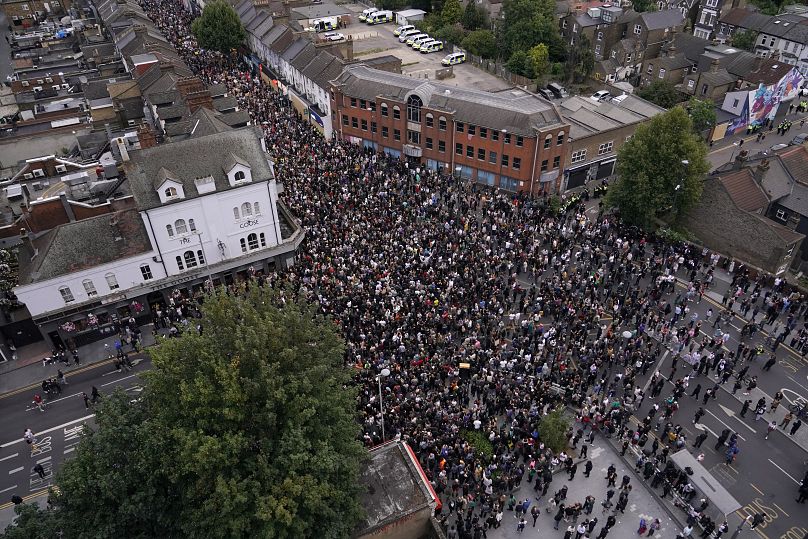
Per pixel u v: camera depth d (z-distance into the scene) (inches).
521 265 2178.9
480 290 2000.5
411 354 1724.9
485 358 1723.7
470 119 2790.4
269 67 4293.8
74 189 2245.3
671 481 1471.5
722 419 1673.2
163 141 2632.9
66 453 1635.1
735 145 3351.4
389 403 1572.3
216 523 1048.8
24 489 1540.4
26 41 4894.2
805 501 1465.3
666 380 1795.0
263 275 2258.9
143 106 3159.5
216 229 2122.3
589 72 4077.3
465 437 1534.2
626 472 1531.7
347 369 1400.1
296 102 3693.4
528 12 4335.6
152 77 3230.8
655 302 2036.2
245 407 1121.4
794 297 2037.4
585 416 1609.3
